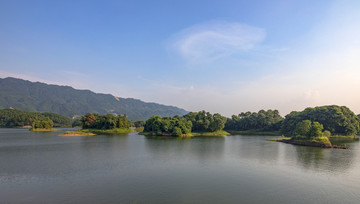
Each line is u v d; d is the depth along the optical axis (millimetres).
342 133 151625
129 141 111438
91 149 78188
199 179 39562
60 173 43031
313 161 57469
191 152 72312
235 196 31344
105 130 194000
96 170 45594
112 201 29203
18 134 162625
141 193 32219
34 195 31250
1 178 39500
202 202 29031
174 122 164125
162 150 76875
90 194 31703
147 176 41281
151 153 69312
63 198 30172
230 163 54031
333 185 36938
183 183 37125
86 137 136250
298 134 109000
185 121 176875
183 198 30375
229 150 78438
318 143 93688
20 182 37188
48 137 134125
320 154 70062
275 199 30422
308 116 162250
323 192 33469
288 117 182250
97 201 29156
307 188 35219
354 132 146875
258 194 32250
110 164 51625
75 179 39000
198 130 186625
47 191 32875
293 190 34188
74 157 60969
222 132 184750
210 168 48344
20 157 60719
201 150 77688
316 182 38500
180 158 60375
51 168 47188
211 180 38969
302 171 46344
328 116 152250
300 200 30234
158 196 31094
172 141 114375
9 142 102062
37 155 64250
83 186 35188
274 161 57188
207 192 32844
